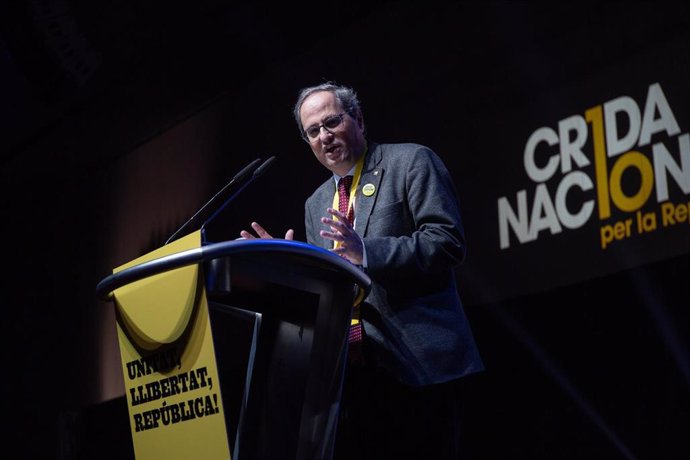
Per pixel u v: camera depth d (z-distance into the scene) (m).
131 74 5.52
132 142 5.93
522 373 3.46
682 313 3.02
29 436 6.00
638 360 3.12
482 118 3.82
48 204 6.50
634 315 3.15
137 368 1.22
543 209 3.47
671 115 3.17
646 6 3.36
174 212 5.36
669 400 3.02
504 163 3.67
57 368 5.92
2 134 6.23
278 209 4.48
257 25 4.94
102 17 5.15
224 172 5.07
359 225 1.69
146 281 1.21
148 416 1.19
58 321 6.05
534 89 3.66
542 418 3.37
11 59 5.66
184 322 1.14
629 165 3.24
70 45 5.34
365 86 4.47
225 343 4.39
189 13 4.99
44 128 6.15
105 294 1.24
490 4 3.93
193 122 5.45
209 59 5.25
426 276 1.63
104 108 5.79
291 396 1.22
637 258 3.13
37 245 6.49
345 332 1.25
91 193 6.15
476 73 3.92
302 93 1.88
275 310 1.27
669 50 3.24
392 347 1.56
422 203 1.65
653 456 3.02
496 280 3.56
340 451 1.58
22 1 5.16
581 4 3.59
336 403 1.23
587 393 3.25
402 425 1.56
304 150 4.50
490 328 3.60
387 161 1.75
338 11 4.68
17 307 6.48
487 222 3.66
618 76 3.38
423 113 4.11
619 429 3.13
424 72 4.16
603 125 3.37
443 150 3.95
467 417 3.60
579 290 3.34
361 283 1.24
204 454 1.11
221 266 1.11
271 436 1.20
